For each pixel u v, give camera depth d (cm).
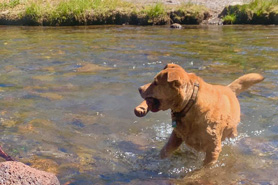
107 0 920
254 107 321
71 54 502
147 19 842
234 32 704
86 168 234
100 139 270
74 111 312
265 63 450
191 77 244
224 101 254
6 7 920
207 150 243
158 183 222
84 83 376
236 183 222
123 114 309
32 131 277
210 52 518
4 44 579
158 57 483
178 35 672
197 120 239
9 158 235
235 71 417
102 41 605
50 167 233
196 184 222
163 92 235
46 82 379
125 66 437
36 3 923
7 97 338
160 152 255
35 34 695
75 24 847
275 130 283
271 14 823
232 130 262
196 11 848
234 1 957
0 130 277
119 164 241
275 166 239
